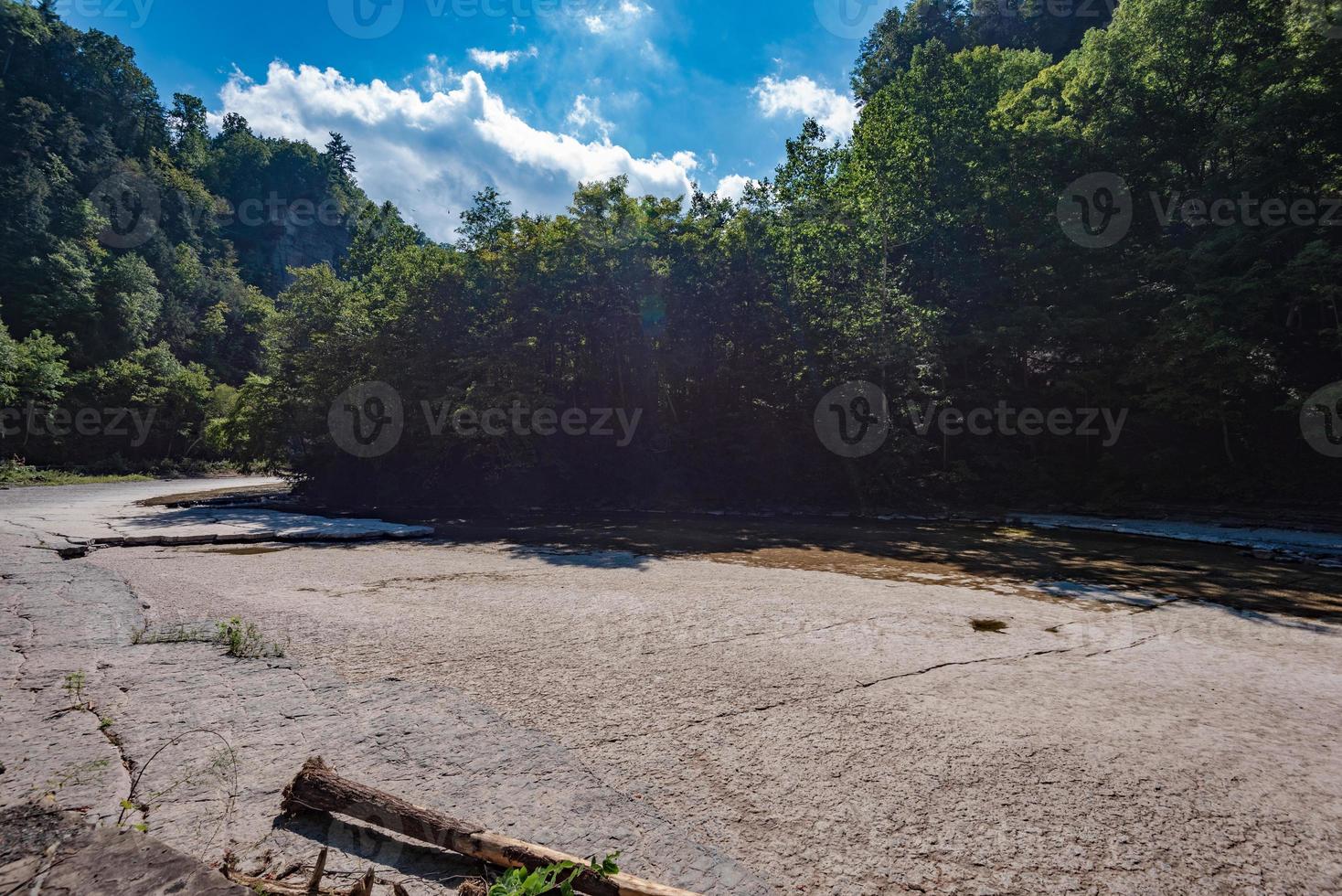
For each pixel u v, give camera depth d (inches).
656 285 948.0
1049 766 155.4
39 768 138.9
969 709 190.2
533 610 309.0
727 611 310.3
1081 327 905.5
